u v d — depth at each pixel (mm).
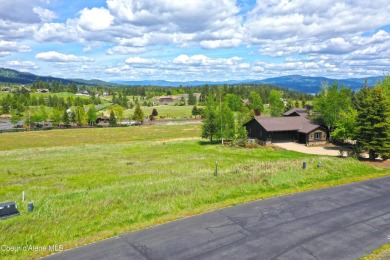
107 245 12750
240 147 51094
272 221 15508
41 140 72312
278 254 12281
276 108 100938
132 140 70312
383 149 34062
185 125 104062
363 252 12484
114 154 46844
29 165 38031
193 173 28750
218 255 12133
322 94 56031
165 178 26953
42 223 14656
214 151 48094
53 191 24203
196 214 16281
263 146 51062
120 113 120438
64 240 13164
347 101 51312
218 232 14164
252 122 58125
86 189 23281
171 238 13484
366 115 36094
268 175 23828
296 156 42156
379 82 48062
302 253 12367
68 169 34781
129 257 11844
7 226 14141
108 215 15906
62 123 115250
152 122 117688
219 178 23562
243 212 16656
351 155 37844
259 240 13438
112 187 22766
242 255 12164
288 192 20219
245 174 24578
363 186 21844
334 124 48438
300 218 15969
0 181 29047
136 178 28422
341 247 12898
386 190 20953
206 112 57625
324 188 21297
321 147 49938
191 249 12562
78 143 66875
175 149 51000
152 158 41844
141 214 16047
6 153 50062
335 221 15617
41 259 11562
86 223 14922
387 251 12523
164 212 16422
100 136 79125
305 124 54594
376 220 15805
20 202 18750
